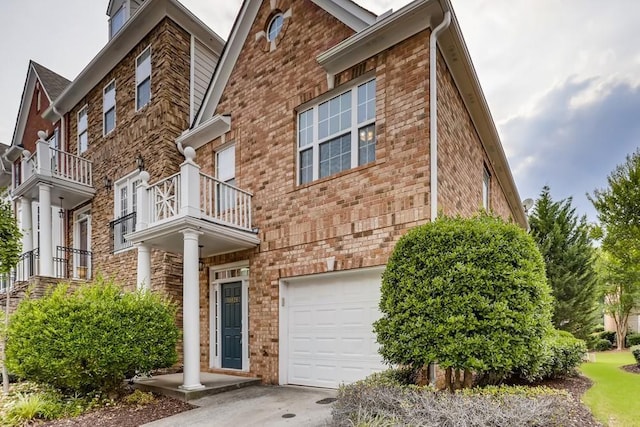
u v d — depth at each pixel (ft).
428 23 20.27
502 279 14.10
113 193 38.19
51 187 38.55
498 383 17.79
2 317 24.13
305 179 25.53
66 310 19.95
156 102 34.24
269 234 26.27
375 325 16.12
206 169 31.96
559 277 52.80
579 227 54.70
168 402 20.42
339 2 24.20
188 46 36.06
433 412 12.12
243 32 30.42
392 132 21.06
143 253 26.32
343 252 22.20
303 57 26.08
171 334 21.91
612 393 20.80
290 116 26.32
